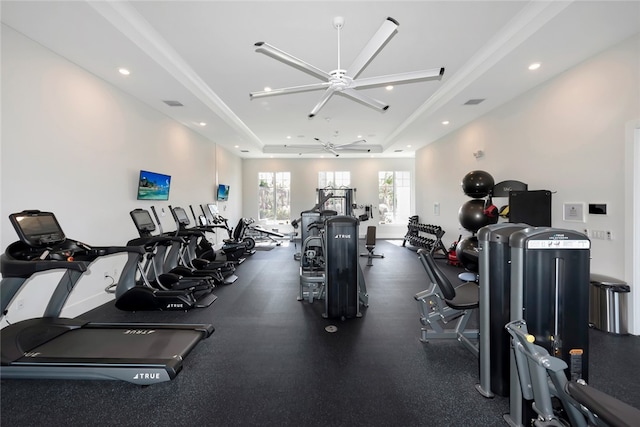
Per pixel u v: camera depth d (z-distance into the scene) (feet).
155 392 6.91
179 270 15.10
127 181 14.78
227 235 29.73
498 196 14.67
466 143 20.18
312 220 21.34
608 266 10.44
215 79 14.53
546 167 13.11
